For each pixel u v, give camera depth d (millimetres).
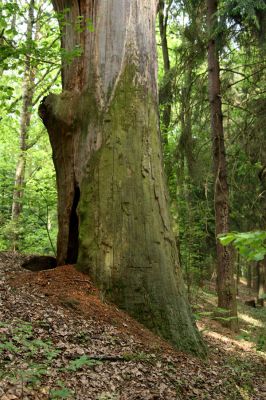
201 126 14672
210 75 12945
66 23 7395
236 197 17438
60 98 8234
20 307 5902
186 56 14203
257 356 8633
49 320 5770
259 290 23750
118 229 7293
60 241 8258
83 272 7301
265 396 5809
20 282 6973
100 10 8211
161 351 6254
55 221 18656
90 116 7930
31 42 6500
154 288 7062
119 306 6945
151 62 8305
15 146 18656
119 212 7359
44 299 6449
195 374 5738
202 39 13734
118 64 8008
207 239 19188
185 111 14211
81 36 8391
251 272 34656
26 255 10258
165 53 17891
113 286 7047
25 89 15680
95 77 8070
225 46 13164
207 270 21188
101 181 7551
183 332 6922
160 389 4828
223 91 13828
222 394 5340
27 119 16188
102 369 4887
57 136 8273
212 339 9445
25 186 12773
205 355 6938
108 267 7148
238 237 2730
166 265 7312
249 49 13047
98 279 7133
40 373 4195
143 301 6965
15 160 19000
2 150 19312
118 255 7184
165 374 5332
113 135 7711
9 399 3572
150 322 6852
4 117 15180
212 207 17953
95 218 7426
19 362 4289
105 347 5594
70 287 6941
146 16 8352
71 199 8039
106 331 6125
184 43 15375
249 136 13477
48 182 13109
